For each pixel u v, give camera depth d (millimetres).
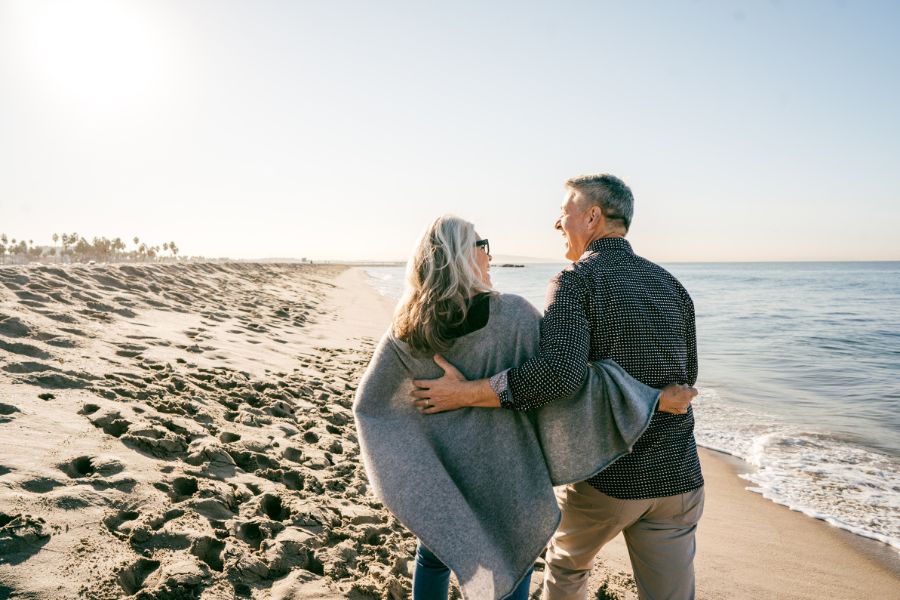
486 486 1738
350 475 3680
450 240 1694
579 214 1982
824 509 4934
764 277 77812
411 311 1693
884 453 6531
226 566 2266
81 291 7738
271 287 21047
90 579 1954
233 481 3096
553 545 2084
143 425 3342
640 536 1867
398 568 2611
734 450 6617
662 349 1802
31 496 2348
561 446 1729
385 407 1781
